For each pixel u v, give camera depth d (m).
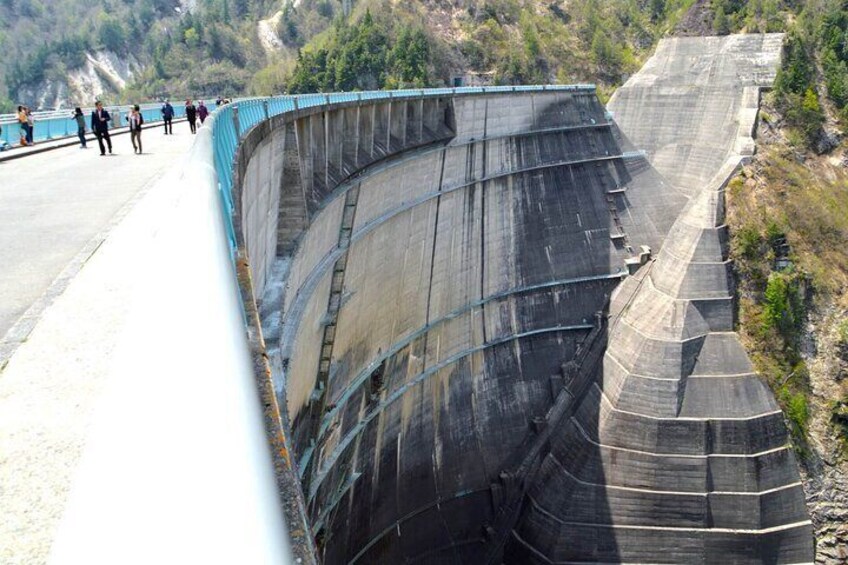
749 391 54.12
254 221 24.62
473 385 56.59
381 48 106.69
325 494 36.62
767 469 52.22
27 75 187.50
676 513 51.06
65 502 5.04
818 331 62.91
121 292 9.62
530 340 60.94
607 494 51.91
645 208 71.38
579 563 50.56
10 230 14.89
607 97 111.88
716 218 61.31
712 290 57.84
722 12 94.88
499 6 115.44
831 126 83.06
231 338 3.94
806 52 87.25
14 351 7.78
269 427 6.72
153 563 2.34
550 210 65.88
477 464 54.69
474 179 59.97
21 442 5.85
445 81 105.88
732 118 83.75
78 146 35.06
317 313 34.94
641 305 59.09
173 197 7.98
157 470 2.85
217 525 2.44
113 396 4.29
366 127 46.25
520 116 66.94
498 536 53.59
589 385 58.12
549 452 56.00
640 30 121.19
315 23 173.12
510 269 61.72
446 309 55.22
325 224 37.00
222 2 193.25
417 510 48.91
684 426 52.75
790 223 68.19
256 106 26.92
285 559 2.32
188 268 5.09
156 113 61.50
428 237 53.47
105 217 16.22
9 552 4.50
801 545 51.47
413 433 49.72
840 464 58.03
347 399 39.59
